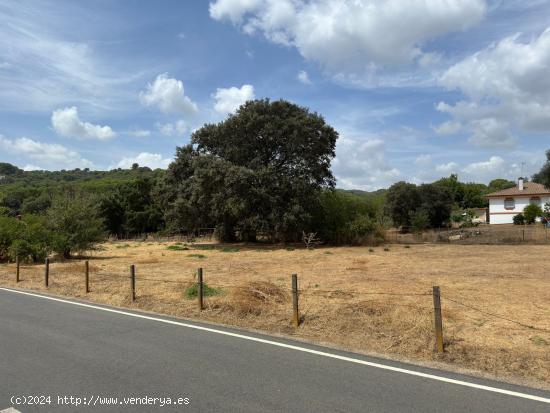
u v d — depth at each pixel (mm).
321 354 6680
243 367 6031
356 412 4590
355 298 11172
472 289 12570
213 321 9305
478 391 5199
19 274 17438
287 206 33656
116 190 64312
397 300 10914
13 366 6074
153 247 37219
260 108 36031
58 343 7316
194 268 20125
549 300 10883
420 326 8023
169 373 5777
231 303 10258
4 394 5043
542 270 16547
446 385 5391
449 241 33625
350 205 37906
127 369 5941
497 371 6035
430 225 56375
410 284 13719
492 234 36719
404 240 35188
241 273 17828
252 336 7805
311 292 12156
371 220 35156
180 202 37062
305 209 34281
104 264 22453
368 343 7469
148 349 6938
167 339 7590
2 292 13680
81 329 8375
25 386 5301
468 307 10055
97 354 6656
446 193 57969
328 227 35188
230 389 5211
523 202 63156
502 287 12852
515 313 9477
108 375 5699
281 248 32875
